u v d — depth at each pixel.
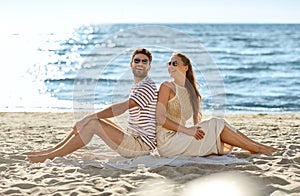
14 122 8.23
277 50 31.47
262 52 30.20
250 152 4.92
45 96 12.70
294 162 4.55
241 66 23.08
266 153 4.88
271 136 6.46
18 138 6.38
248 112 11.35
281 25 66.50
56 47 32.56
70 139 4.70
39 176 4.09
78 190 3.64
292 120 8.77
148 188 3.71
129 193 3.61
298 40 40.22
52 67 20.98
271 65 23.39
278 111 11.52
